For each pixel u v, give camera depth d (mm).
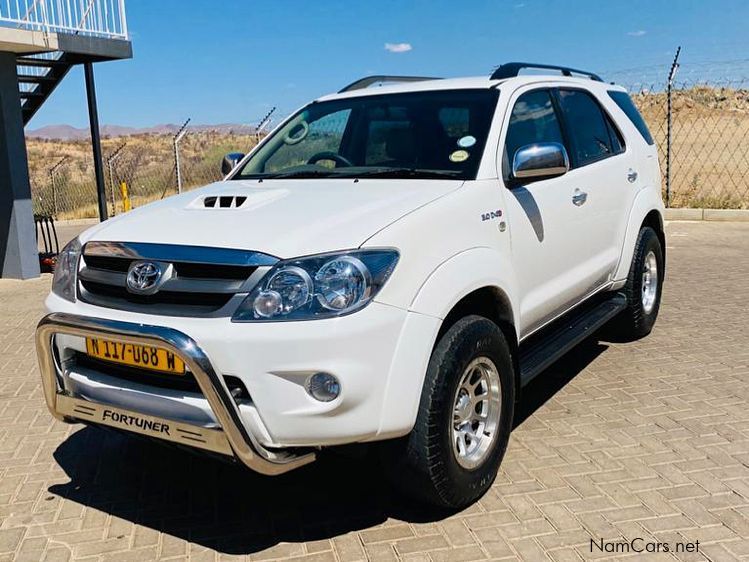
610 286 5547
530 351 4457
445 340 3271
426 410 3162
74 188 24438
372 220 3203
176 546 3324
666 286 8273
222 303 3004
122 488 3904
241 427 2928
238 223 3314
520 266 4020
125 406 3230
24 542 3387
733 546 3133
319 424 2916
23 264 10539
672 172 19328
